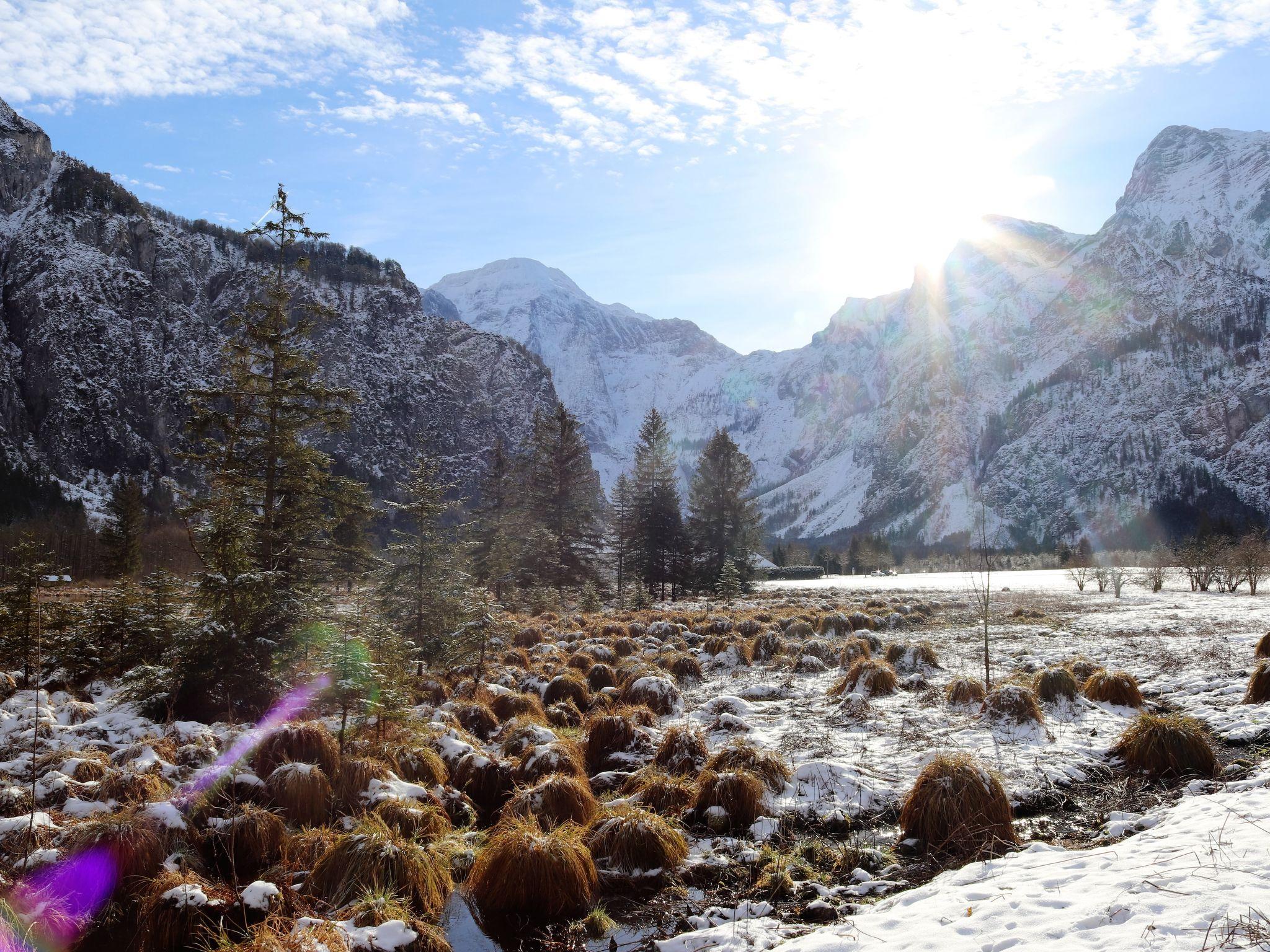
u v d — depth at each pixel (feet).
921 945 15.26
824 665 54.54
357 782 26.86
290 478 49.06
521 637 68.33
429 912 19.98
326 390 50.01
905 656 51.42
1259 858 16.93
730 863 22.62
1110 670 42.98
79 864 20.51
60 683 45.75
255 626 39.83
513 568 125.39
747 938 17.74
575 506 150.71
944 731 34.09
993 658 56.08
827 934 16.76
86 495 405.39
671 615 93.97
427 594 52.44
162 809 22.86
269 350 49.83
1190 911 14.66
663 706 41.60
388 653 33.09
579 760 31.19
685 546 160.35
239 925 18.78
